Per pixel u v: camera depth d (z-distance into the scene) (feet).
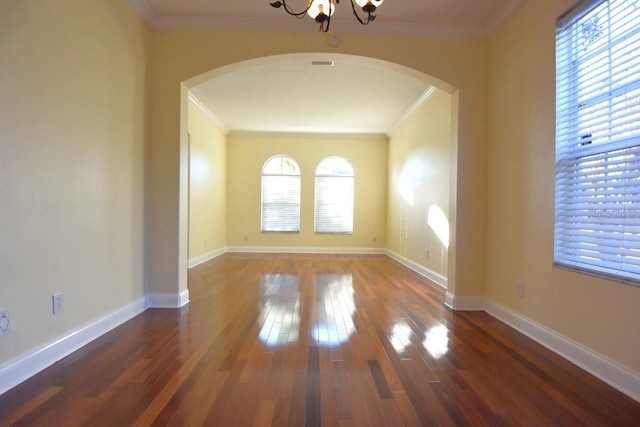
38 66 6.21
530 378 6.23
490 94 10.34
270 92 15.79
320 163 24.76
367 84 14.65
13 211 5.73
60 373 6.23
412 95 16.02
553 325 7.52
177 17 10.11
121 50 8.92
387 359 6.98
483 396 5.61
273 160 24.72
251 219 24.73
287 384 5.95
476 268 10.55
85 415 4.98
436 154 14.79
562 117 7.42
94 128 7.84
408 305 11.05
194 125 18.03
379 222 24.84
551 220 7.59
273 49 10.28
